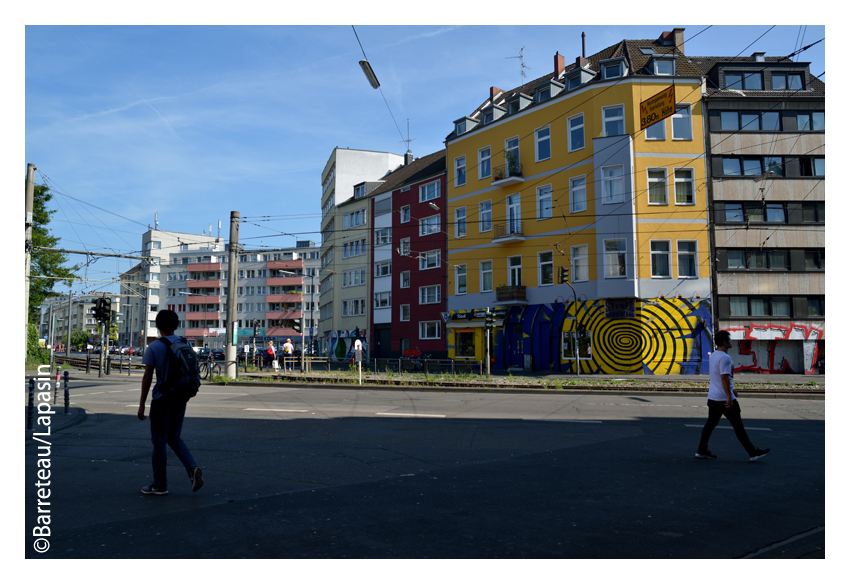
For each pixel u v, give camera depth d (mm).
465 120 39688
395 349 44094
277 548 4250
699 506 5488
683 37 34062
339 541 4410
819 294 29953
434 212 41781
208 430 10445
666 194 29891
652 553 4215
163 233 96188
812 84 32438
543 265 33375
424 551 4207
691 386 20234
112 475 6750
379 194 47719
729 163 30500
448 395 17859
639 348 29078
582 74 32531
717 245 29750
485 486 6293
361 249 49250
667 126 30250
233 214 24891
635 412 13445
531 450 8617
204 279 89562
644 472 7047
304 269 85125
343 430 10438
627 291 29250
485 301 36594
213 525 4793
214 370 25297
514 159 34875
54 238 38969
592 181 30875
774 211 30344
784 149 30594
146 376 5734
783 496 5883
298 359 32562
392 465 7465
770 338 29328
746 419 12367
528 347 33219
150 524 4816
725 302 29469
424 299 42125
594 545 4375
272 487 6238
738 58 34781
